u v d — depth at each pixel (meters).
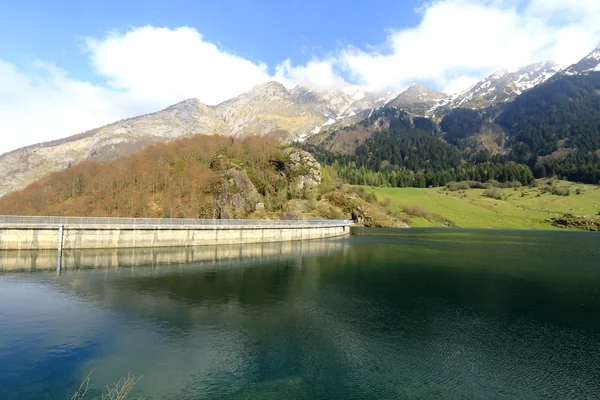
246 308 38.31
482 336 31.39
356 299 42.75
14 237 68.00
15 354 26.03
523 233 162.88
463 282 53.00
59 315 34.81
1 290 43.88
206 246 89.25
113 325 32.34
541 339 30.88
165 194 130.00
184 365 24.80
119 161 161.25
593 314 37.84
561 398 21.78
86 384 22.06
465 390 22.42
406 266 67.00
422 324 34.22
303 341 29.47
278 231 109.81
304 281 52.44
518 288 49.44
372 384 22.81
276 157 175.12
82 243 73.38
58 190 139.00
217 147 173.25
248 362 25.48
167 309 37.41
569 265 69.62
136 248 78.62
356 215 190.62
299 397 21.06
